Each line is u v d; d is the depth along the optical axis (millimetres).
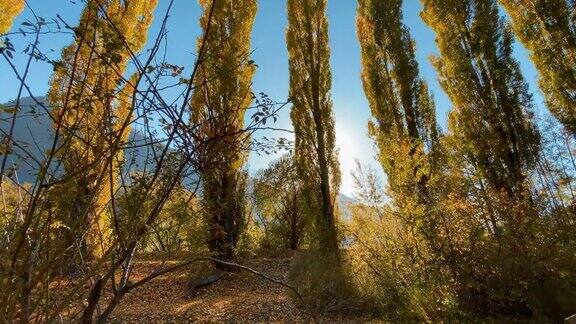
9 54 1354
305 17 19281
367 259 10789
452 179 9742
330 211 17266
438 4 15328
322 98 18859
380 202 9953
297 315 10930
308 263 12562
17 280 1418
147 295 13188
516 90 14094
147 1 6406
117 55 1502
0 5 7391
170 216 1670
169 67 1541
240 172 10812
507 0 13727
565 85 12203
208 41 1636
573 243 9070
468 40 14922
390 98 17031
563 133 16203
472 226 9328
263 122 1706
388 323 9688
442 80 15820
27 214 1427
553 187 14273
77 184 1508
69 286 1646
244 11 15516
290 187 20422
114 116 1604
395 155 10156
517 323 8656
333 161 18281
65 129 1471
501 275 9172
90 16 1517
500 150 13711
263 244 27297
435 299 9688
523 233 9109
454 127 15109
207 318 11070
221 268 15867
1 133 1380
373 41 17797
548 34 12766
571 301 8453
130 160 1583
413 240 9750
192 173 1614
